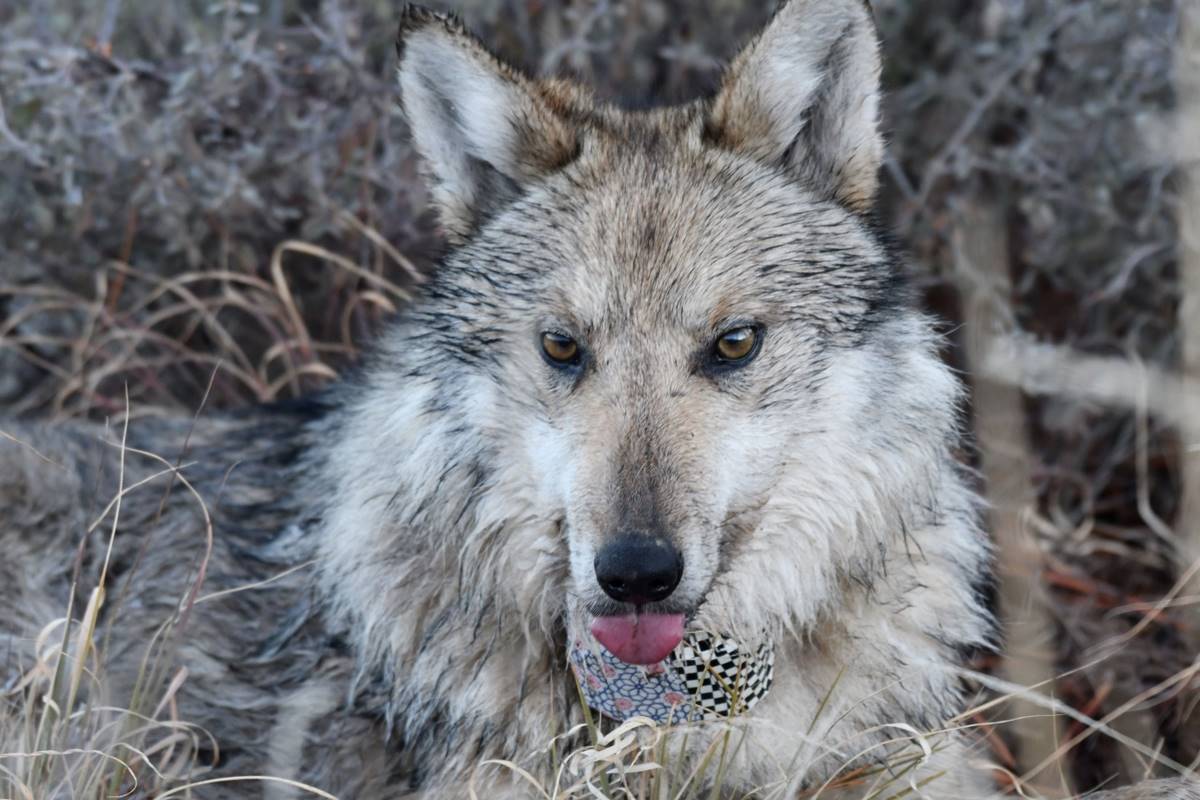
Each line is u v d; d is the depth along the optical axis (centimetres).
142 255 901
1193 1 773
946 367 579
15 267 886
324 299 905
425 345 574
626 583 491
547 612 568
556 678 574
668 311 525
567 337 534
